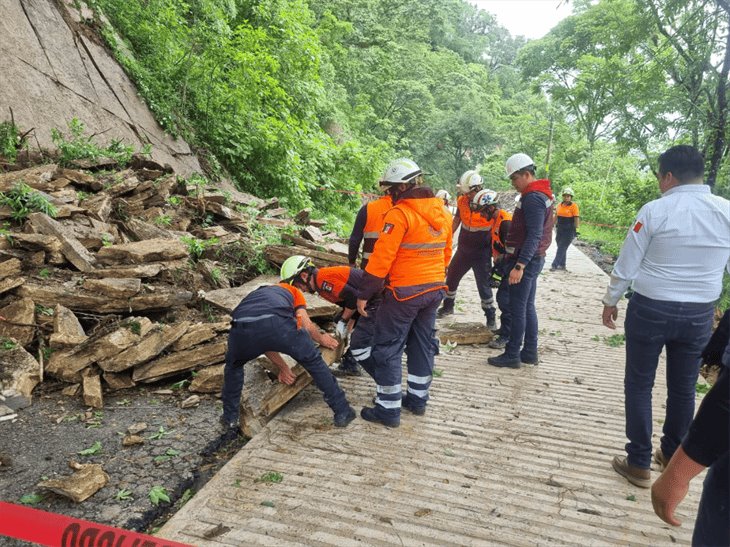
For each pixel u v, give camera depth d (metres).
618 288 3.21
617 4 15.53
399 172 3.75
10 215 5.63
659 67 13.98
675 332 3.09
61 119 8.54
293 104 16.20
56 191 6.43
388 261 3.67
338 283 4.41
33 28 9.04
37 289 4.71
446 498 3.04
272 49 15.18
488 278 6.67
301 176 14.52
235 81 12.83
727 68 12.99
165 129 11.05
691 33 13.33
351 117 27.00
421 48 47.66
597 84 15.95
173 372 4.36
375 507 2.92
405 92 40.34
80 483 2.97
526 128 51.78
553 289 10.17
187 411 4.02
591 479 3.32
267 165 13.58
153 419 3.89
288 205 13.68
